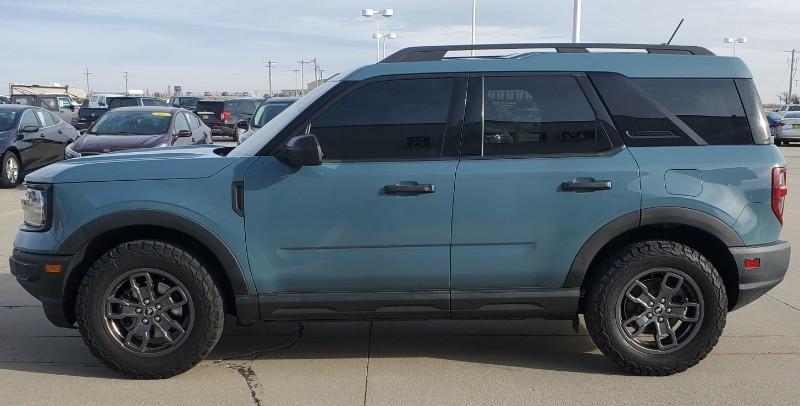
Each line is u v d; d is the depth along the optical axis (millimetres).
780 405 3850
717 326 4156
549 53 4273
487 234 4055
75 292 4254
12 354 4680
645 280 4176
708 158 4094
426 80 4160
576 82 4164
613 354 4203
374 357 4656
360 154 4094
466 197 4023
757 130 4180
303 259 4070
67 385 4148
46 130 14148
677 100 4176
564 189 4035
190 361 4148
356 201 4023
